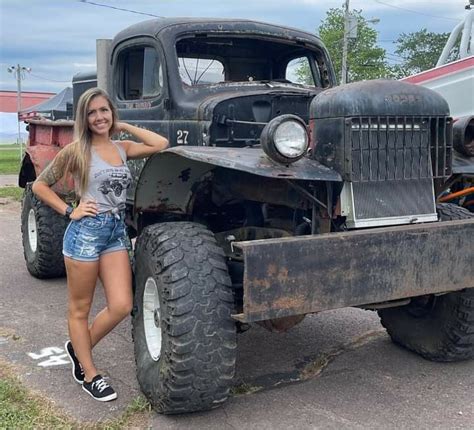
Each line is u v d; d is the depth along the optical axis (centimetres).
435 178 383
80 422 353
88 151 363
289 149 336
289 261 321
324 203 367
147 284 379
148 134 385
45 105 2094
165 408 351
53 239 644
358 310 573
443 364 446
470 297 409
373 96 359
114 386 404
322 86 559
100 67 542
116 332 510
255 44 530
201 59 500
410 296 354
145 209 412
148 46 496
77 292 375
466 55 793
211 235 363
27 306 579
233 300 347
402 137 367
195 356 333
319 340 494
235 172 410
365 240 338
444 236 361
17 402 374
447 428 351
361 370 434
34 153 652
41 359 448
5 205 1280
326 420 361
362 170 356
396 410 373
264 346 481
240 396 391
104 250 374
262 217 439
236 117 445
